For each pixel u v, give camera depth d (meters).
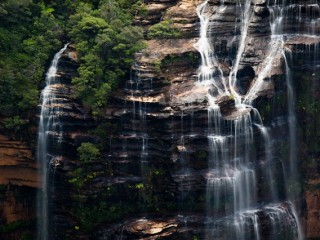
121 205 55.09
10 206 57.84
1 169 57.00
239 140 55.34
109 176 55.06
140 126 55.53
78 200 54.41
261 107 56.81
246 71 59.72
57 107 56.31
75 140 55.06
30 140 56.72
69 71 58.19
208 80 58.47
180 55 59.16
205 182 53.84
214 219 54.41
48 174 56.31
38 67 58.72
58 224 56.47
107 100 56.19
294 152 58.72
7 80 56.22
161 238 52.88
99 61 57.47
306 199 59.28
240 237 54.31
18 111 56.66
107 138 55.38
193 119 54.69
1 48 59.31
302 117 59.09
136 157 55.19
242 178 55.12
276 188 57.59
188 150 54.22
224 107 55.84
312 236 59.59
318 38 59.41
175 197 54.28
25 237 58.34
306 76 58.91
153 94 56.25
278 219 55.53
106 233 54.25
